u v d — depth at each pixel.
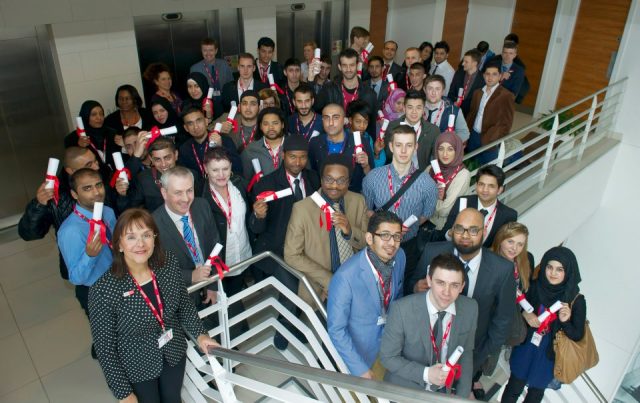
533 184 5.87
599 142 7.18
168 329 2.33
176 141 4.56
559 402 5.15
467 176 3.71
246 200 3.37
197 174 3.52
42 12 4.72
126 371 2.28
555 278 3.09
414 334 2.42
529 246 5.89
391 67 6.50
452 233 2.76
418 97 3.98
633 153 7.16
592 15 7.41
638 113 7.01
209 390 2.70
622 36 7.05
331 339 2.62
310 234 2.97
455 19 8.83
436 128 4.24
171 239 2.84
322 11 7.75
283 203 3.22
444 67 6.85
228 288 3.48
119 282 2.11
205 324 3.44
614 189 7.51
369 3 8.27
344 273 2.56
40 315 3.81
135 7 5.40
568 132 5.97
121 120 4.77
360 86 5.10
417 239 3.47
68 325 3.71
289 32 7.54
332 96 5.05
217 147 3.07
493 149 5.38
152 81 5.25
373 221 2.48
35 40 4.96
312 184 3.32
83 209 2.77
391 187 3.39
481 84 5.90
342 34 8.20
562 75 8.00
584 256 8.24
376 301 2.61
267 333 3.63
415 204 3.38
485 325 2.83
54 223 3.10
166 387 2.48
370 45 5.70
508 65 6.39
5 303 3.92
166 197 2.77
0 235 4.88
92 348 3.38
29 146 5.25
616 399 8.66
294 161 3.11
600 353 8.56
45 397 3.10
